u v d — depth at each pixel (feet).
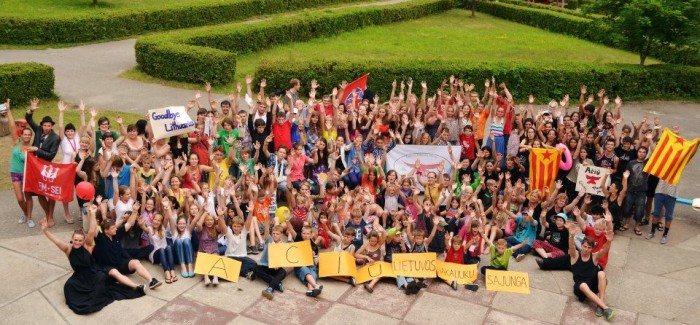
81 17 90.22
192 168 42.75
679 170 43.47
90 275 34.24
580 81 80.33
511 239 42.19
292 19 97.55
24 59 79.77
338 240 38.93
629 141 47.39
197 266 36.65
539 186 46.26
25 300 34.09
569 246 37.37
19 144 40.83
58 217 43.27
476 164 49.24
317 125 50.03
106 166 40.50
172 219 37.47
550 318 35.14
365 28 112.78
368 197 42.60
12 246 39.11
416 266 37.86
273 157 46.50
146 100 67.46
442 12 135.85
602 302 35.63
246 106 67.92
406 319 34.37
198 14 101.81
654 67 85.61
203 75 73.10
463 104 53.01
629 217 46.34
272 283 36.24
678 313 36.32
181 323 32.96
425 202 41.11
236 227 37.73
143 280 36.50
